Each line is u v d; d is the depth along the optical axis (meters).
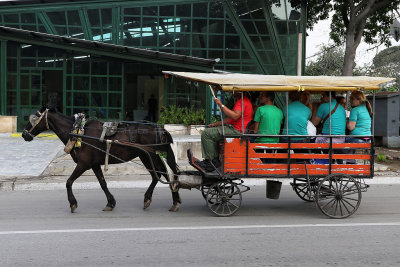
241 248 5.91
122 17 20.89
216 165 7.83
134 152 8.27
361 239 6.36
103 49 19.41
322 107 8.20
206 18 21.25
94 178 11.66
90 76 20.77
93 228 6.95
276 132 7.86
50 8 20.58
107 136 8.09
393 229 6.93
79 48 19.36
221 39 21.36
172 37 21.17
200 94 21.08
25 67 20.50
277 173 7.79
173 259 5.47
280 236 6.50
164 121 20.23
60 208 8.54
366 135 7.98
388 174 12.58
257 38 21.50
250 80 7.64
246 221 7.47
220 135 7.70
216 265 5.27
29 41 19.33
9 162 13.08
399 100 17.34
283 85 7.53
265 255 5.63
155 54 18.92
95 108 20.88
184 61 19.41
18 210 8.33
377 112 17.84
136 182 11.30
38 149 15.35
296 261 5.41
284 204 9.01
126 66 21.16
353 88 7.64
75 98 20.81
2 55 19.89
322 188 7.93
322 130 8.24
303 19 21.58
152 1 20.97
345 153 8.03
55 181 11.10
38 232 6.68
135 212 8.20
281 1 21.52
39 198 9.57
